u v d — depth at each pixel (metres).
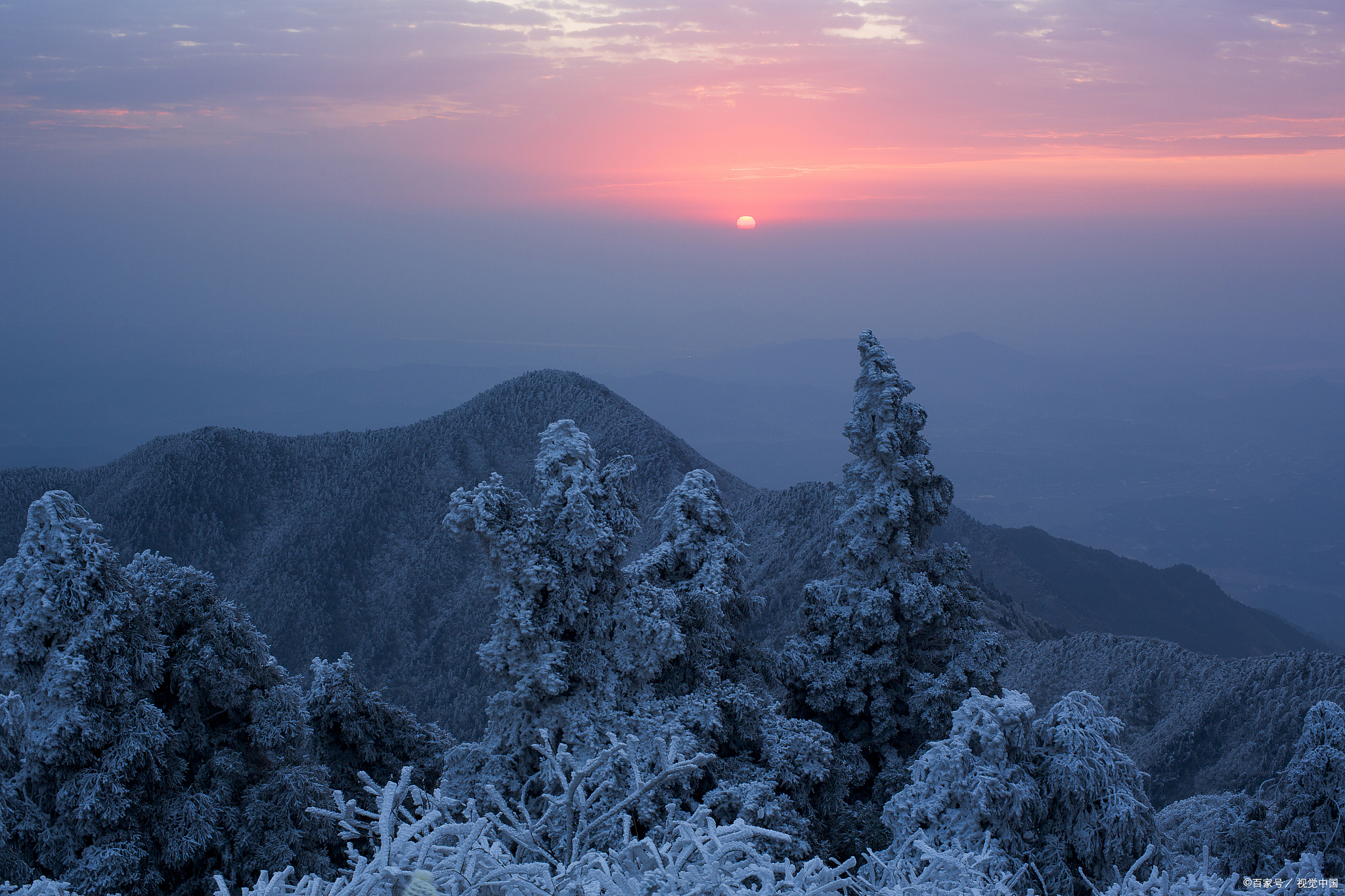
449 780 24.33
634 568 28.62
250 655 24.06
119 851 18.95
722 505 31.34
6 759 19.23
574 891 6.75
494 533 24.20
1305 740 25.45
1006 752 19.66
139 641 20.80
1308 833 23.83
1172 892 10.41
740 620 32.00
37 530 19.89
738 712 27.16
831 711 31.64
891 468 32.47
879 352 33.03
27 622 19.11
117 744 19.70
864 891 8.70
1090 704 20.53
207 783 21.69
